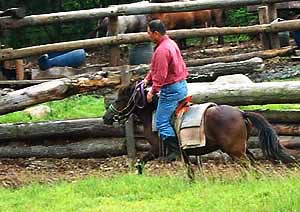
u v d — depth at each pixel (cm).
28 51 1772
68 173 1488
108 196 1178
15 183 1387
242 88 1512
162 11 1878
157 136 1298
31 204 1143
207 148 1233
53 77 2178
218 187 1161
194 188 1173
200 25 2841
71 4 3294
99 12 1773
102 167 1541
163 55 1202
